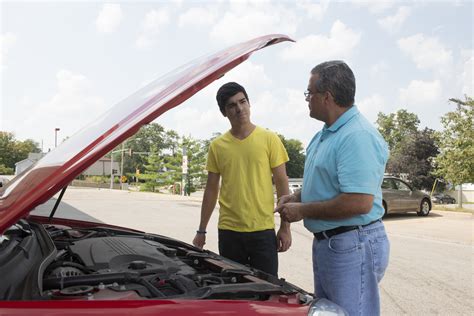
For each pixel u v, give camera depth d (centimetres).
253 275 206
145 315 145
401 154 3634
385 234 250
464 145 1741
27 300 150
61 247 230
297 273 615
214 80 183
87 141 173
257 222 313
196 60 224
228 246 321
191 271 212
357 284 241
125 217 1348
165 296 164
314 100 248
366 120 245
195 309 151
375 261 242
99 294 162
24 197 154
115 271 193
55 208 288
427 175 3466
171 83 190
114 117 188
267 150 318
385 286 566
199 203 2178
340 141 238
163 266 204
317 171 250
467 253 841
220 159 325
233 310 154
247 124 320
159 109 165
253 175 313
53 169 166
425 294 534
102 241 240
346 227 241
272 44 226
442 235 1092
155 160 4359
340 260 241
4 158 7219
